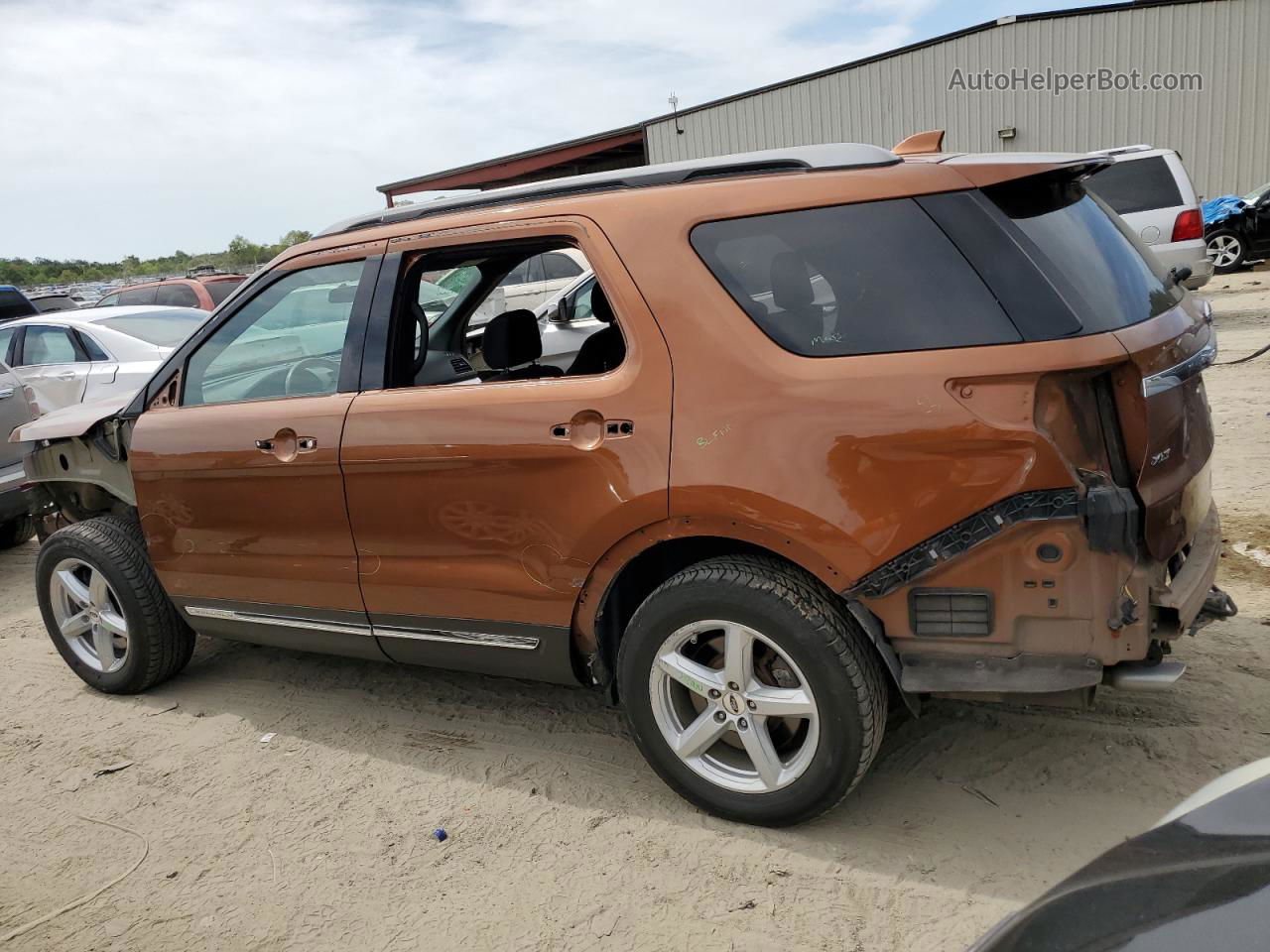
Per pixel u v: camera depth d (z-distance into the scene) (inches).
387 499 133.9
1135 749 126.3
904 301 103.2
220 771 146.6
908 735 135.4
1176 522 106.7
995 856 109.7
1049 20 724.7
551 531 121.7
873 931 100.4
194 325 387.9
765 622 109.0
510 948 103.7
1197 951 56.6
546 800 130.5
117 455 167.9
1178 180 430.0
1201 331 115.3
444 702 162.6
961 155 115.6
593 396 117.0
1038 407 96.3
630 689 121.0
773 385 107.0
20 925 114.7
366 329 137.6
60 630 178.9
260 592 152.5
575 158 967.6
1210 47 695.7
